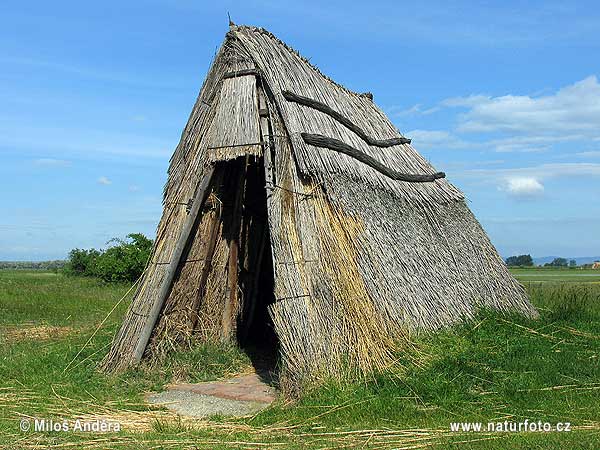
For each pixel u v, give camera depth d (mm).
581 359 10273
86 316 17984
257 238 13422
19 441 7367
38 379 9969
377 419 7867
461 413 8070
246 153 10359
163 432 7719
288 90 10836
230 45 11312
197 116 11555
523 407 8289
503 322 12070
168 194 11586
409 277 10836
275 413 8234
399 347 9500
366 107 14742
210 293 12195
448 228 13203
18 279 32969
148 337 10727
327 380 8641
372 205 10930
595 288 24469
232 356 11672
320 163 10188
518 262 84750
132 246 30453
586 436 7207
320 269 9492
